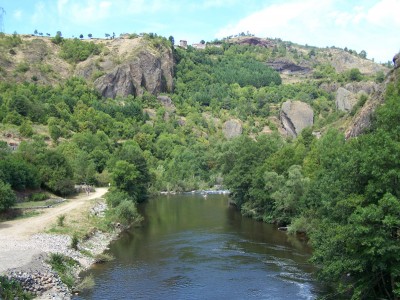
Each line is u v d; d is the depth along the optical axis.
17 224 65.56
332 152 60.41
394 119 38.22
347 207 36.72
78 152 134.25
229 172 111.88
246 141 119.38
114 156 139.62
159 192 140.38
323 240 40.91
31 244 52.94
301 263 54.03
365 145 37.81
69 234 61.75
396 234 34.00
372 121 69.62
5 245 51.41
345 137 87.38
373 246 32.38
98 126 180.75
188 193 141.25
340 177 40.88
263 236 69.88
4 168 83.62
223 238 68.44
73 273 47.81
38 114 161.50
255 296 42.78
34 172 92.25
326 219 42.31
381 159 33.78
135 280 47.53
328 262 38.47
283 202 76.19
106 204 92.12
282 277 48.53
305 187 72.12
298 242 65.38
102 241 65.31
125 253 59.19
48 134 149.38
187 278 48.31
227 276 49.03
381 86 80.88
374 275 35.62
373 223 33.09
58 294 40.66
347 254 36.28
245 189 95.19
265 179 83.75
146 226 79.56
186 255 58.09
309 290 44.25
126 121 196.75
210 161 168.12
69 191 100.31
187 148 183.50
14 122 149.12
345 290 38.09
